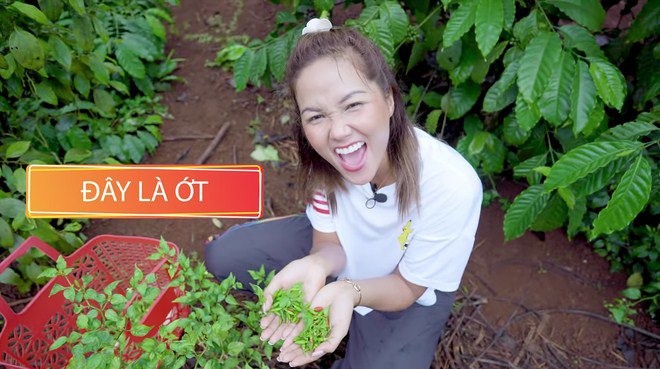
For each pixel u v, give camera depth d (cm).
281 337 129
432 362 198
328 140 124
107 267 203
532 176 209
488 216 246
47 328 181
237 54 264
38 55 186
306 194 158
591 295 221
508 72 195
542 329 210
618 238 225
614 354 203
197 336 127
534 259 232
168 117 288
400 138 136
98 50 269
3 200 192
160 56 297
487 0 171
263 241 190
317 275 142
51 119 255
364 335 175
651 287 215
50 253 173
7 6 187
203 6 348
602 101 186
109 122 265
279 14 250
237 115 290
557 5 190
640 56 212
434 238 148
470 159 226
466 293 221
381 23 198
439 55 215
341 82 117
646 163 154
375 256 164
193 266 228
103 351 126
